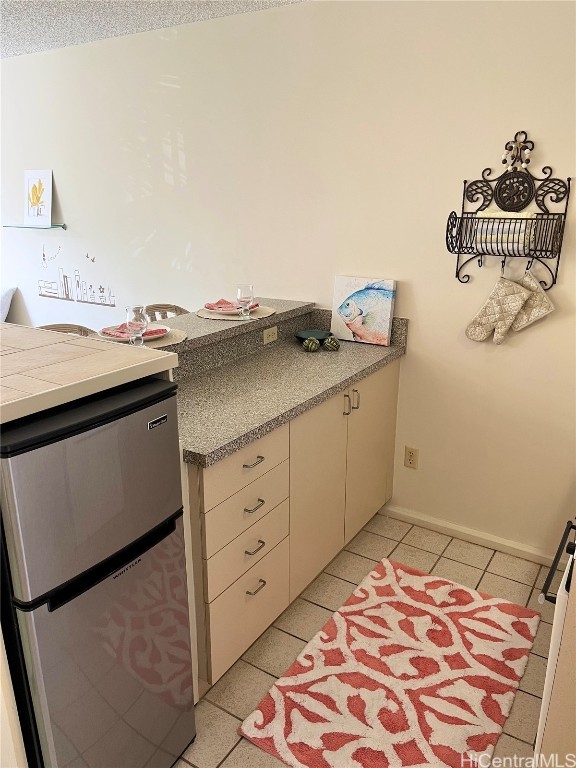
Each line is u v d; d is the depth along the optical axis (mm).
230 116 2947
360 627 2217
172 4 2660
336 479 2412
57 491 1168
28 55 3562
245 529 1867
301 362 2537
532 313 2398
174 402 1447
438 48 2367
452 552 2715
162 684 1568
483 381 2615
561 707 973
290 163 2834
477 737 1763
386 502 2998
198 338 2246
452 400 2717
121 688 1424
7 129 3844
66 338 1643
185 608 1609
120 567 1354
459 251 2492
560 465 2535
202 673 1842
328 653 2088
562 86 2182
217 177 3082
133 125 3295
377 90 2533
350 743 1742
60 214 3799
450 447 2779
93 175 3561
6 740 1239
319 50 2621
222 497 1726
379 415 2695
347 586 2475
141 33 3096
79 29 3059
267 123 2848
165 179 3275
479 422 2676
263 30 2736
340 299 2830
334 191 2754
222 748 1740
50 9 2752
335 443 2346
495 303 2443
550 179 2271
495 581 2502
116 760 1454
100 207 3596
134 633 1435
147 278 3529
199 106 3031
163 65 3080
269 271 3057
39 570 1158
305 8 2605
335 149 2697
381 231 2684
